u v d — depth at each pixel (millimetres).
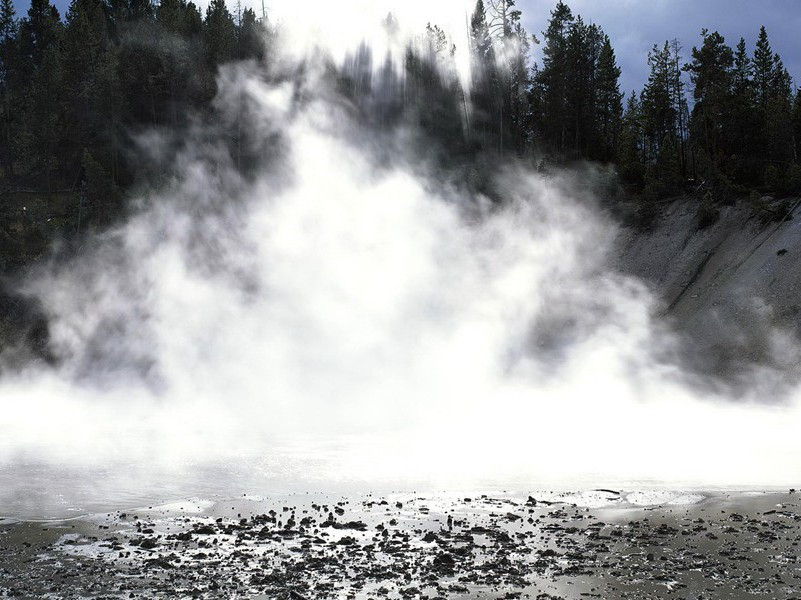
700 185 73562
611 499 15383
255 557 11086
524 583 9750
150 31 92312
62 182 88375
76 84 86562
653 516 13672
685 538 12000
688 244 69125
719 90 77312
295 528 12836
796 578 9859
